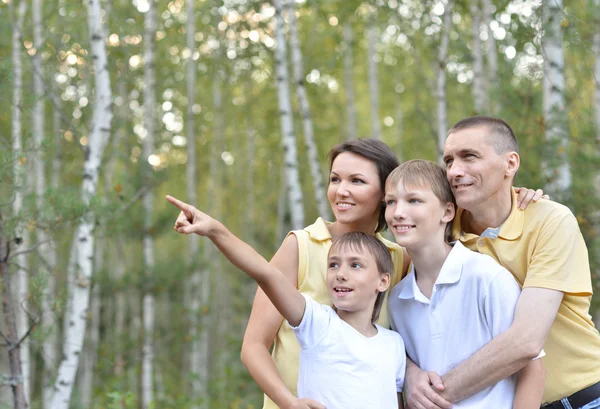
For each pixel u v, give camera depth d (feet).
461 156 7.78
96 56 17.78
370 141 8.48
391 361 7.57
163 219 28.45
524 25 17.67
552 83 17.57
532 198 8.07
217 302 48.24
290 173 23.73
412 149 46.50
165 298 39.70
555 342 8.07
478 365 7.21
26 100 17.03
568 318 7.97
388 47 44.37
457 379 7.30
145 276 29.30
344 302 7.60
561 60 17.58
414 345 7.91
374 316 8.01
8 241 14.42
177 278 30.30
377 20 30.71
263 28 29.63
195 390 33.40
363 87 50.52
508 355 7.11
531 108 18.95
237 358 36.06
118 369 32.07
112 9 30.83
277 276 7.16
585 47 17.75
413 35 33.47
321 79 41.60
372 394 7.32
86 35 26.55
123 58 30.68
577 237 7.76
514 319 7.34
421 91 42.80
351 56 38.17
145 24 34.45
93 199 15.28
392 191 7.75
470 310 7.57
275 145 47.39
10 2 23.73
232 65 36.29
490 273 7.49
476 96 25.58
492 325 7.44
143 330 30.25
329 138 48.08
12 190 14.67
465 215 8.39
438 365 7.68
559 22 16.97
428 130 41.88
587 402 7.97
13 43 24.39
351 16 33.12
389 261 7.88
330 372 7.33
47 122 34.83
